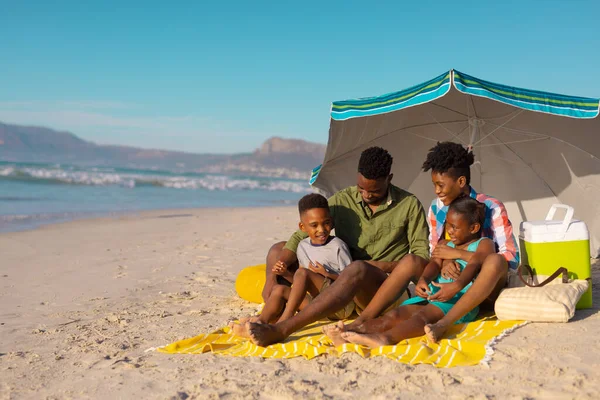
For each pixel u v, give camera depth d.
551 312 3.83
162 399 3.03
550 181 5.93
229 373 3.32
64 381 3.38
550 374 3.07
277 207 19.03
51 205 17.39
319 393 2.97
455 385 3.00
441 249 4.15
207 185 32.34
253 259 8.05
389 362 3.30
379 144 5.93
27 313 5.18
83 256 8.38
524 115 5.32
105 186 27.72
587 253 4.26
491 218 4.33
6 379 3.43
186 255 8.41
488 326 3.89
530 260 4.30
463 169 4.31
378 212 4.49
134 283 6.48
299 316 3.76
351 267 3.89
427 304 3.96
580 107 4.49
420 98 4.62
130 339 4.20
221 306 5.29
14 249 9.02
